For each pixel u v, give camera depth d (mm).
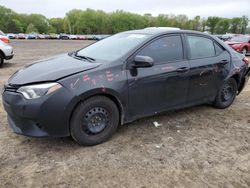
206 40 5043
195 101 4918
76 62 4055
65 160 3521
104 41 4926
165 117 4996
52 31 117562
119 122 4145
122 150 3791
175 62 4457
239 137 4320
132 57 4020
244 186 3119
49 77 3518
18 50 20422
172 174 3289
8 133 4199
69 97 3475
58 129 3543
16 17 111875
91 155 3646
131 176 3227
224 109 5570
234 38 17375
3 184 3049
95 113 3771
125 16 110688
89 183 3092
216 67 5035
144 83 4086
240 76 5582
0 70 9758
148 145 3949
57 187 3021
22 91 3490
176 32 4629
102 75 3729
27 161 3486
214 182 3170
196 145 4000
